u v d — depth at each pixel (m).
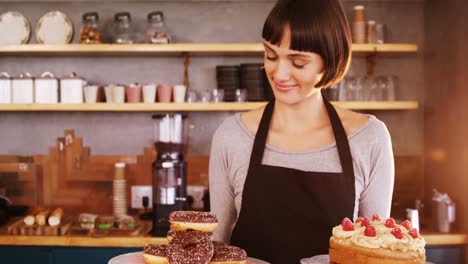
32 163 4.11
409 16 4.15
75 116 4.15
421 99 4.15
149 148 4.13
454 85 3.62
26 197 4.09
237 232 1.65
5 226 3.58
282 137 1.67
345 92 3.76
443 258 3.36
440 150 3.84
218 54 4.08
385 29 3.85
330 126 1.67
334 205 1.59
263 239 1.62
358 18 3.84
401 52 3.89
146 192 4.03
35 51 3.80
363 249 1.50
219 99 3.75
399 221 3.68
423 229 3.52
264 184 1.62
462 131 3.51
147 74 4.15
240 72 3.81
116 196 3.90
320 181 1.59
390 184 1.67
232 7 4.14
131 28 3.85
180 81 4.14
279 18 1.38
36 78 3.78
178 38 4.13
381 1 4.14
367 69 4.10
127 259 1.56
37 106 3.75
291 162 1.64
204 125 4.13
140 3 4.13
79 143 4.13
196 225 1.61
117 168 3.91
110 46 3.76
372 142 1.63
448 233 3.41
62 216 3.65
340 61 1.44
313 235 1.60
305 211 1.60
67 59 4.15
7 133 4.16
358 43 3.82
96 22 3.91
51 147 4.14
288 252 1.60
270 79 1.49
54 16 4.00
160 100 3.76
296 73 1.42
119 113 4.15
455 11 3.59
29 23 4.08
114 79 4.15
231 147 1.69
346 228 1.55
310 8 1.38
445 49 3.75
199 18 4.13
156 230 3.39
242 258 1.48
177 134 3.55
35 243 3.35
